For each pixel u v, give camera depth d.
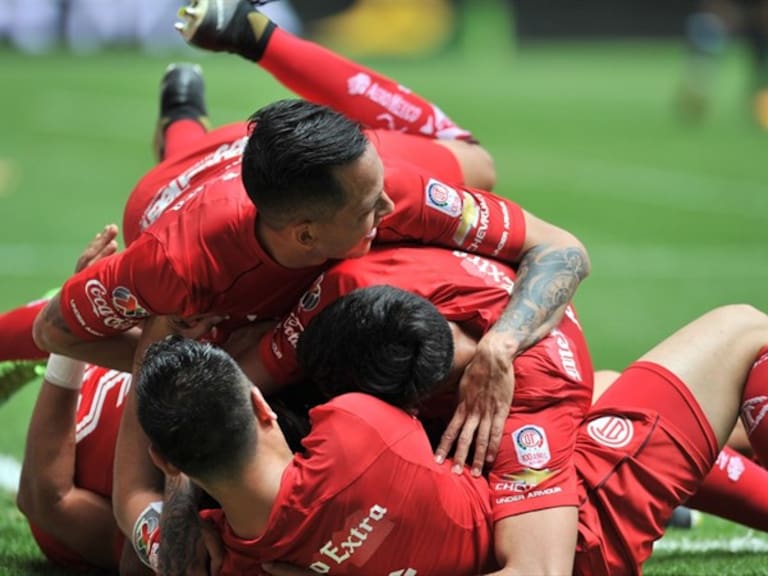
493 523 7.96
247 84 44.00
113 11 51.44
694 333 9.07
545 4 59.91
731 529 11.59
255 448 7.36
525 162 34.22
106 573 9.98
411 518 7.62
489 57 56.47
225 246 8.57
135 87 43.75
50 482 9.50
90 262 9.68
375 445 7.57
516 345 8.46
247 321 9.08
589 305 21.22
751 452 10.91
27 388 16.02
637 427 8.62
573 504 8.02
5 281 21.44
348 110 11.48
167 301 8.67
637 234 26.61
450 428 8.27
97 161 32.22
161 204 10.45
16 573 9.89
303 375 8.66
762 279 23.06
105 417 9.81
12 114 38.59
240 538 7.62
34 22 50.94
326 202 8.07
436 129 11.67
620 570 8.37
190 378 7.23
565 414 8.45
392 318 7.81
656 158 35.03
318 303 8.62
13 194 28.39
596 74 52.03
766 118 41.00
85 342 9.18
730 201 29.84
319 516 7.48
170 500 8.02
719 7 41.78
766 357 8.87
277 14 55.34
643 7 60.38
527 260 9.19
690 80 41.25
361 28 56.44
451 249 9.16
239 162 9.47
